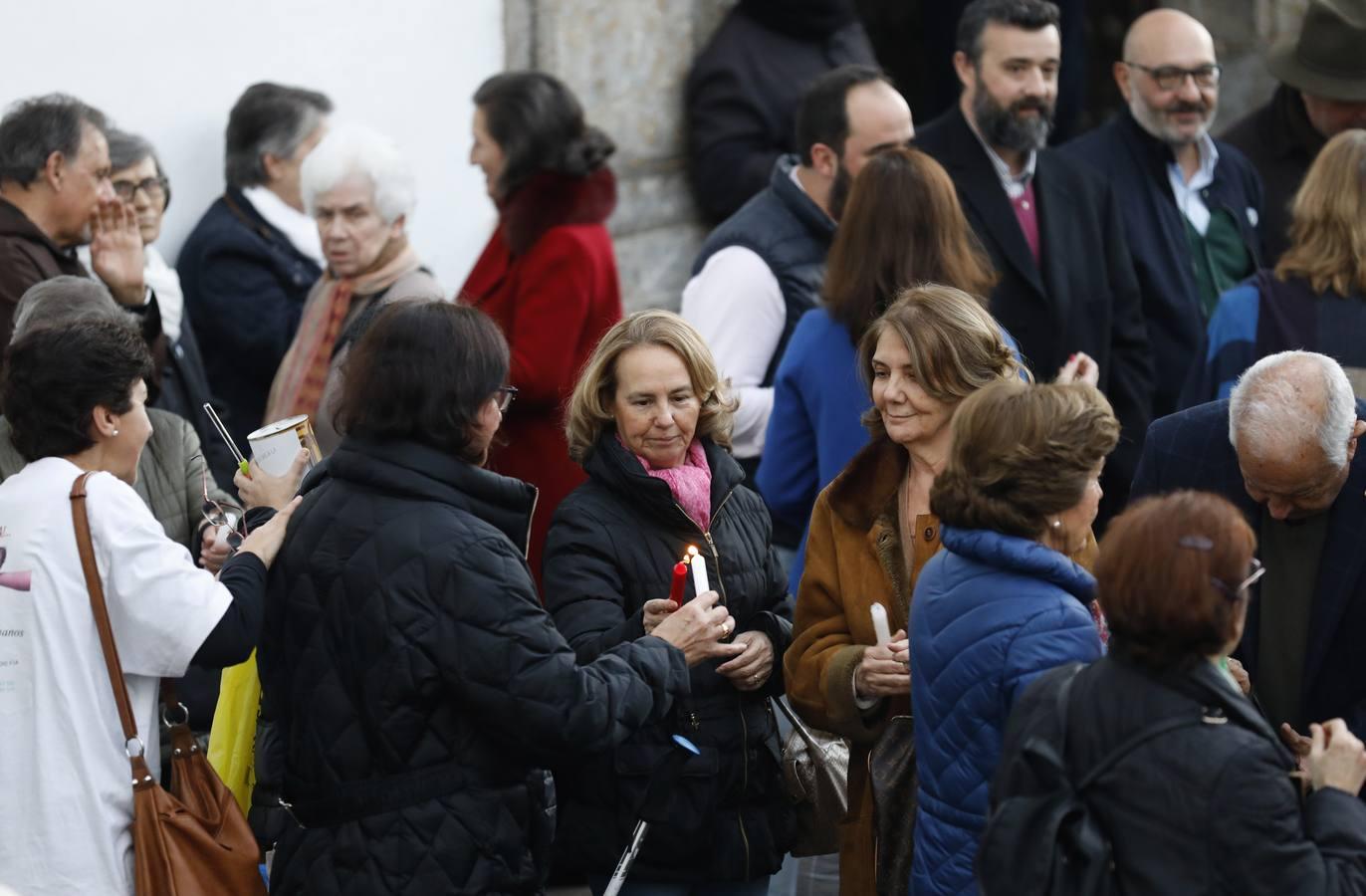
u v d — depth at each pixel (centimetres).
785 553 1675
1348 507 1158
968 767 1027
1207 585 873
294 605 1094
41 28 1903
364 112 2222
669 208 2572
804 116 1817
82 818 1094
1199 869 859
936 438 1212
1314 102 2211
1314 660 1166
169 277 1814
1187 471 1208
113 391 1142
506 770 1101
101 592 1099
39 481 1127
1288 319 1497
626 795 1220
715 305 1777
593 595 1231
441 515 1077
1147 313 2003
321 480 1141
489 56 2358
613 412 1263
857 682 1201
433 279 1788
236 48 2084
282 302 1983
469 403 1094
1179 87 2039
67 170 1545
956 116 1877
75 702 1098
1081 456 1019
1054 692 926
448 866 1066
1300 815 879
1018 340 1811
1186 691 884
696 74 2534
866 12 3084
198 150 2055
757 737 1266
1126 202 2033
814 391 1512
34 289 1323
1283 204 2222
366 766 1077
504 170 1792
